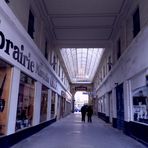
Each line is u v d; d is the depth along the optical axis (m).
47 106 11.98
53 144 6.18
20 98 6.79
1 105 5.57
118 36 11.27
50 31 11.65
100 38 12.76
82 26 11.09
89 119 16.16
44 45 10.66
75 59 20.36
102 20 10.30
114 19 10.18
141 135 6.91
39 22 9.48
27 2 7.32
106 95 16.34
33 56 8.11
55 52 15.34
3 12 4.89
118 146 6.12
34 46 7.96
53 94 14.59
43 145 6.00
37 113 9.06
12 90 5.77
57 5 8.91
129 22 8.80
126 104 8.95
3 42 5.02
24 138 7.11
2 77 5.74
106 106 16.11
